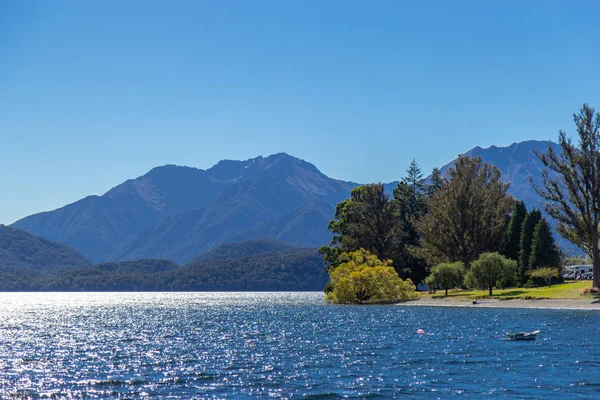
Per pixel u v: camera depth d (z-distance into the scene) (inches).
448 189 5285.4
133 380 1562.5
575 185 4197.8
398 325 2955.2
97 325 3550.7
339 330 2787.9
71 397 1385.3
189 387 1471.5
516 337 2268.7
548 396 1343.5
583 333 2439.7
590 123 4163.4
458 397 1342.3
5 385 1513.3
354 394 1378.0
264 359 1891.0
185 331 2989.7
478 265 4507.9
